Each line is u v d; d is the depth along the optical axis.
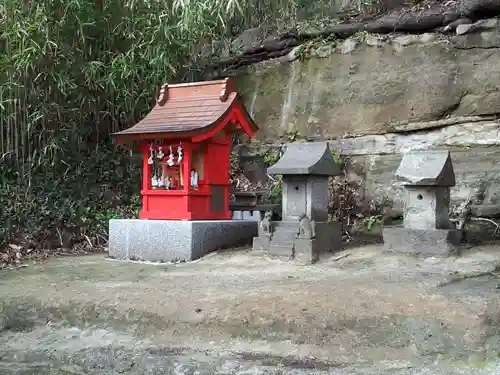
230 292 4.23
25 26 6.64
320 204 5.79
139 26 7.66
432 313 3.51
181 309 3.93
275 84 8.56
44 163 7.30
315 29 8.25
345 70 7.85
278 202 7.42
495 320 3.38
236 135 8.71
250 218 7.09
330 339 3.51
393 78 7.43
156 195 6.29
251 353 3.51
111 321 4.04
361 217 7.16
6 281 5.02
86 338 3.96
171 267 5.57
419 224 5.36
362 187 7.34
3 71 6.86
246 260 5.57
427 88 7.15
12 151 7.18
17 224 6.77
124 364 3.59
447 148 6.92
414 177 5.24
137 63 7.68
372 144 7.45
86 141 8.17
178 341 3.75
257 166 8.33
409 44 7.42
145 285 4.65
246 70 8.93
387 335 3.45
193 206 6.16
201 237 5.95
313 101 8.06
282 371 3.26
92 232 7.15
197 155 6.35
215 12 8.10
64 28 7.11
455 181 6.05
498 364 3.09
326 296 3.95
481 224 6.40
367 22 7.87
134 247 6.15
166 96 6.60
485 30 6.92
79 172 7.68
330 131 7.84
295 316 3.65
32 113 7.18
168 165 6.30
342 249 5.80
